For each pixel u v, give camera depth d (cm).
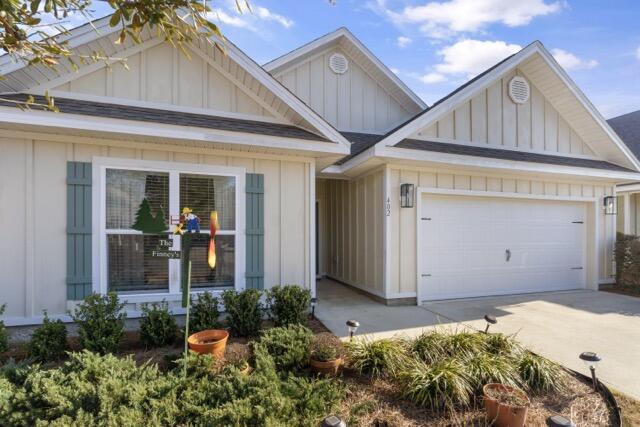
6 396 252
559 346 443
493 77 714
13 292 454
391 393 306
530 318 573
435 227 711
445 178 710
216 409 245
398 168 674
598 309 636
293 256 580
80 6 235
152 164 507
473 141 734
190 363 309
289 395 272
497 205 764
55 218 469
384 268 665
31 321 459
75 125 430
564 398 306
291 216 580
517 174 754
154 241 510
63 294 471
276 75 889
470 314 597
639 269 812
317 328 512
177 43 286
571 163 766
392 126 1002
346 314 593
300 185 585
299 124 579
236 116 561
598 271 840
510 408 253
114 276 494
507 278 771
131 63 513
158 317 400
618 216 1033
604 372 368
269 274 567
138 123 454
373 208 717
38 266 463
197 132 478
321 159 613
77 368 293
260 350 336
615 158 841
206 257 534
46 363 349
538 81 788
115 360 300
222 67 550
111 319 377
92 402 249
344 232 868
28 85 470
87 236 480
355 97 968
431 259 706
